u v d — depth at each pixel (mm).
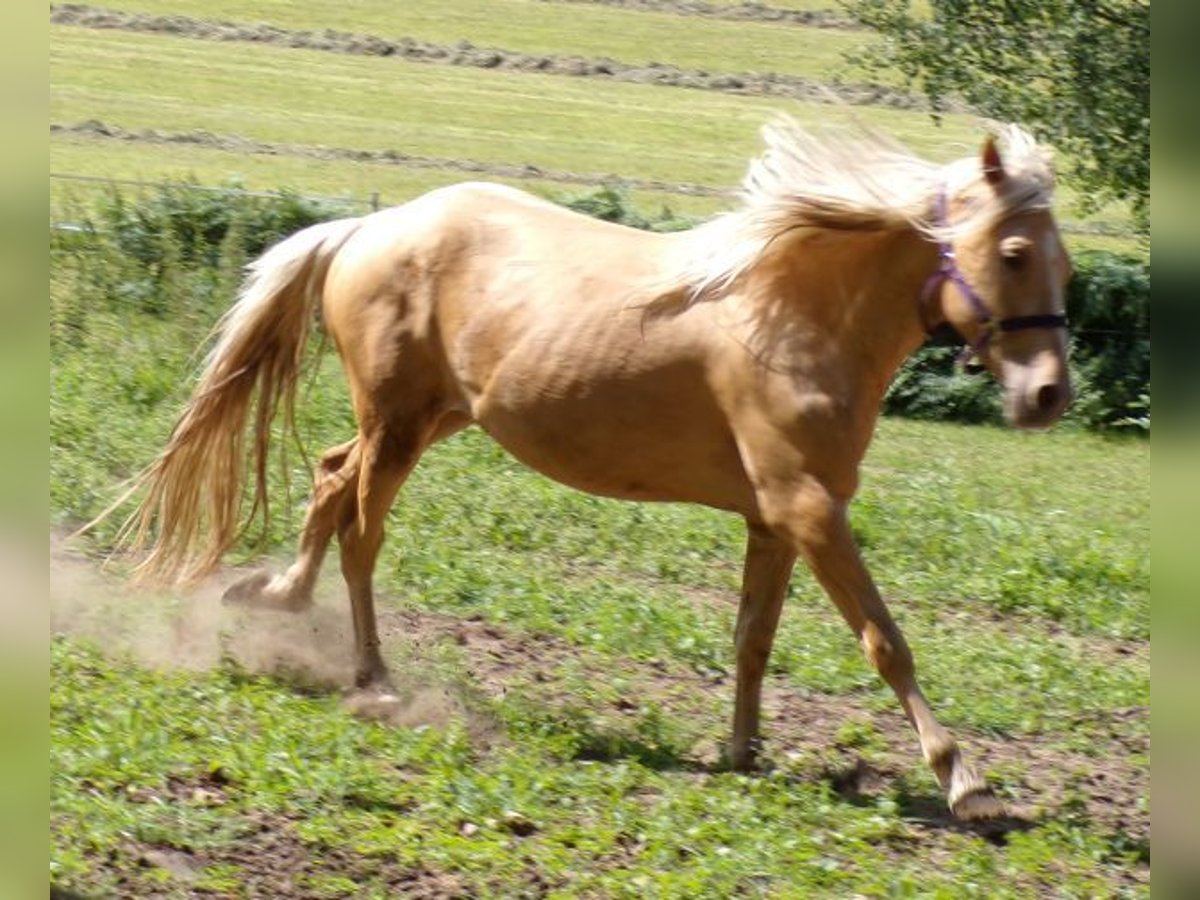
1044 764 9750
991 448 24391
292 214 24875
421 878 7109
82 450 13961
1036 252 7973
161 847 7027
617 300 8734
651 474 8844
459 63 47875
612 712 9742
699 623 11508
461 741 8586
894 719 10234
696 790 8344
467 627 11055
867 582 8266
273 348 9945
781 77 48438
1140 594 14453
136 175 32031
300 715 8844
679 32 52062
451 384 9383
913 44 26891
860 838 8031
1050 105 26297
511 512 13992
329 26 49656
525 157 38656
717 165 39844
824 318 8367
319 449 15297
